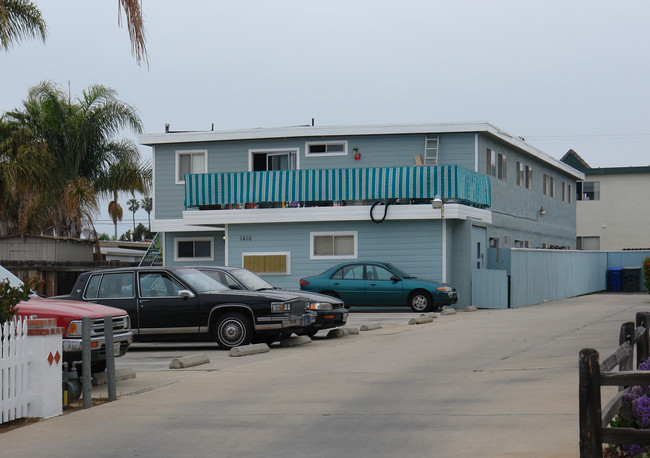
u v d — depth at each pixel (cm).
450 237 2964
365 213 2980
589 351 590
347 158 3294
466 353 1475
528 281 3039
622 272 4294
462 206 2894
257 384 1172
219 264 3419
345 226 3031
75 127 3856
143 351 1725
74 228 3812
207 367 1380
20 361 967
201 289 1688
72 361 1140
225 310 1667
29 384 982
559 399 970
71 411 1021
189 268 1752
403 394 1058
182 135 3428
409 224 2967
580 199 5506
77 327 1147
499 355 1430
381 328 2114
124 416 973
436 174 2911
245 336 1655
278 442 818
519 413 904
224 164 3419
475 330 1927
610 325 1928
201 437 851
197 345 1830
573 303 3066
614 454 697
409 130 3200
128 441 846
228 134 3372
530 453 731
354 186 3002
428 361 1380
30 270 3044
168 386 1177
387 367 1317
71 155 3859
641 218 5384
